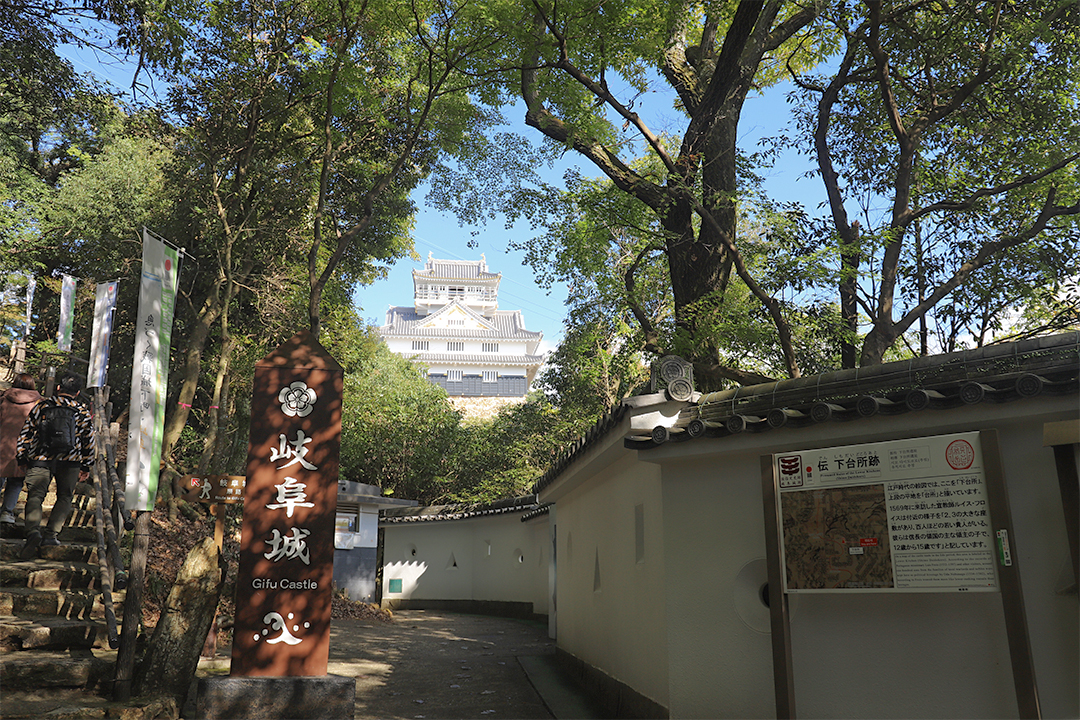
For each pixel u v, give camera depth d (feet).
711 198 32.63
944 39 32.65
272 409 19.75
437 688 28.04
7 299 51.88
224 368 41.42
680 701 17.83
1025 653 12.34
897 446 14.21
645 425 18.81
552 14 33.22
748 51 33.86
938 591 13.29
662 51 37.11
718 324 33.55
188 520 40.65
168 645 17.80
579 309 50.01
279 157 41.63
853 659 15.16
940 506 13.56
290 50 35.63
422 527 67.51
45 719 14.34
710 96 34.17
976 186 33.58
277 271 47.34
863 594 15.33
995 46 30.60
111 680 16.62
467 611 63.31
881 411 14.42
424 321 195.31
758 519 17.30
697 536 18.30
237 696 17.79
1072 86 31.48
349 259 51.98
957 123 34.06
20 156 56.59
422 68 34.88
